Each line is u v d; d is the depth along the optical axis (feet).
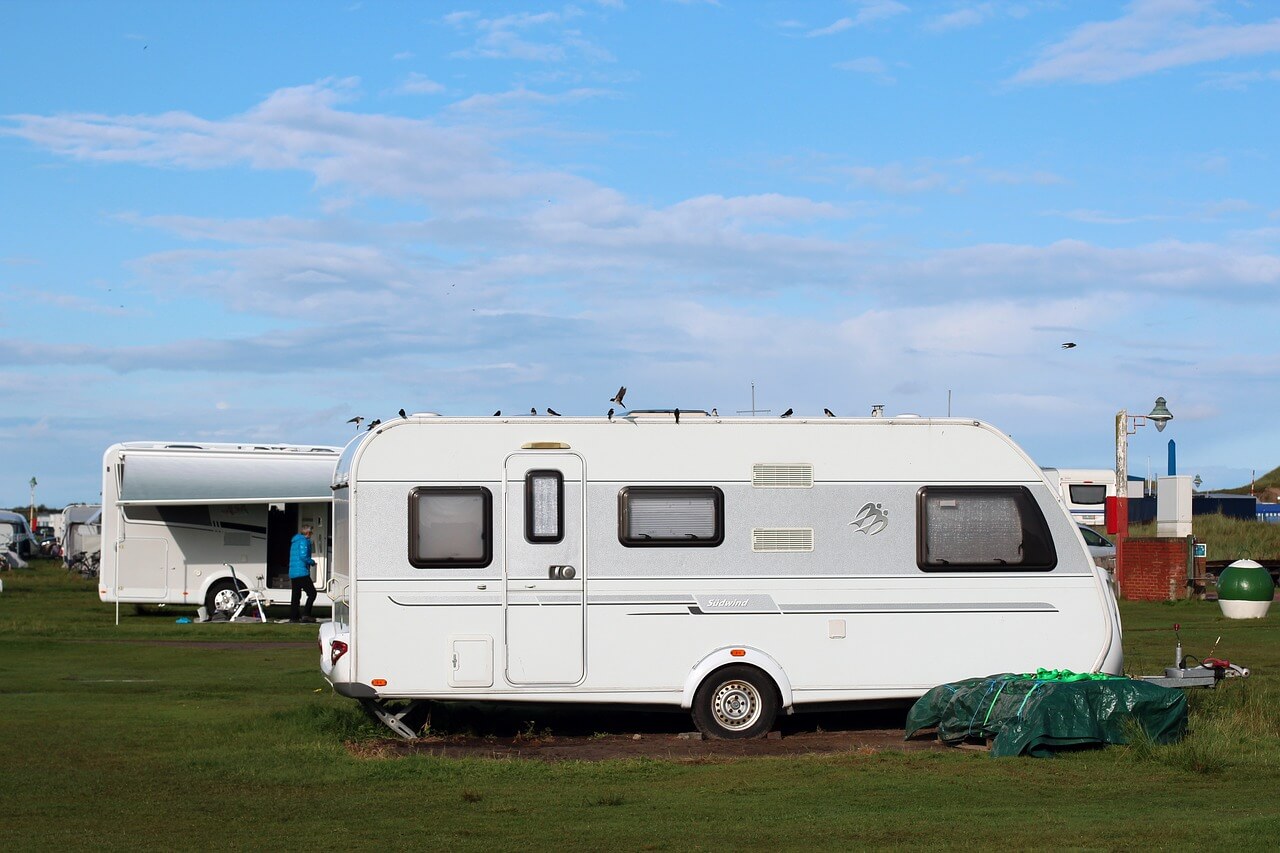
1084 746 36.24
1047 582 40.98
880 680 40.32
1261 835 25.72
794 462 40.63
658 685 39.73
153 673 57.00
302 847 26.18
